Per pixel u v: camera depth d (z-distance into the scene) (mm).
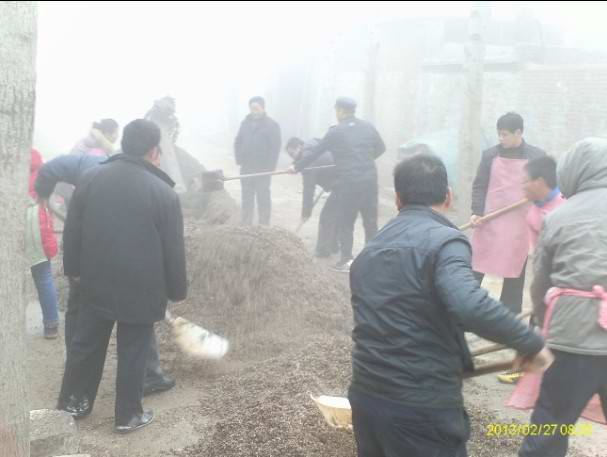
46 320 4957
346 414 3430
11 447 2248
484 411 3893
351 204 6996
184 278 3768
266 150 8477
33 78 2088
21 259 2188
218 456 3334
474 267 5184
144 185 3584
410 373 2225
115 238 3553
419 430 2236
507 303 5133
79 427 3760
